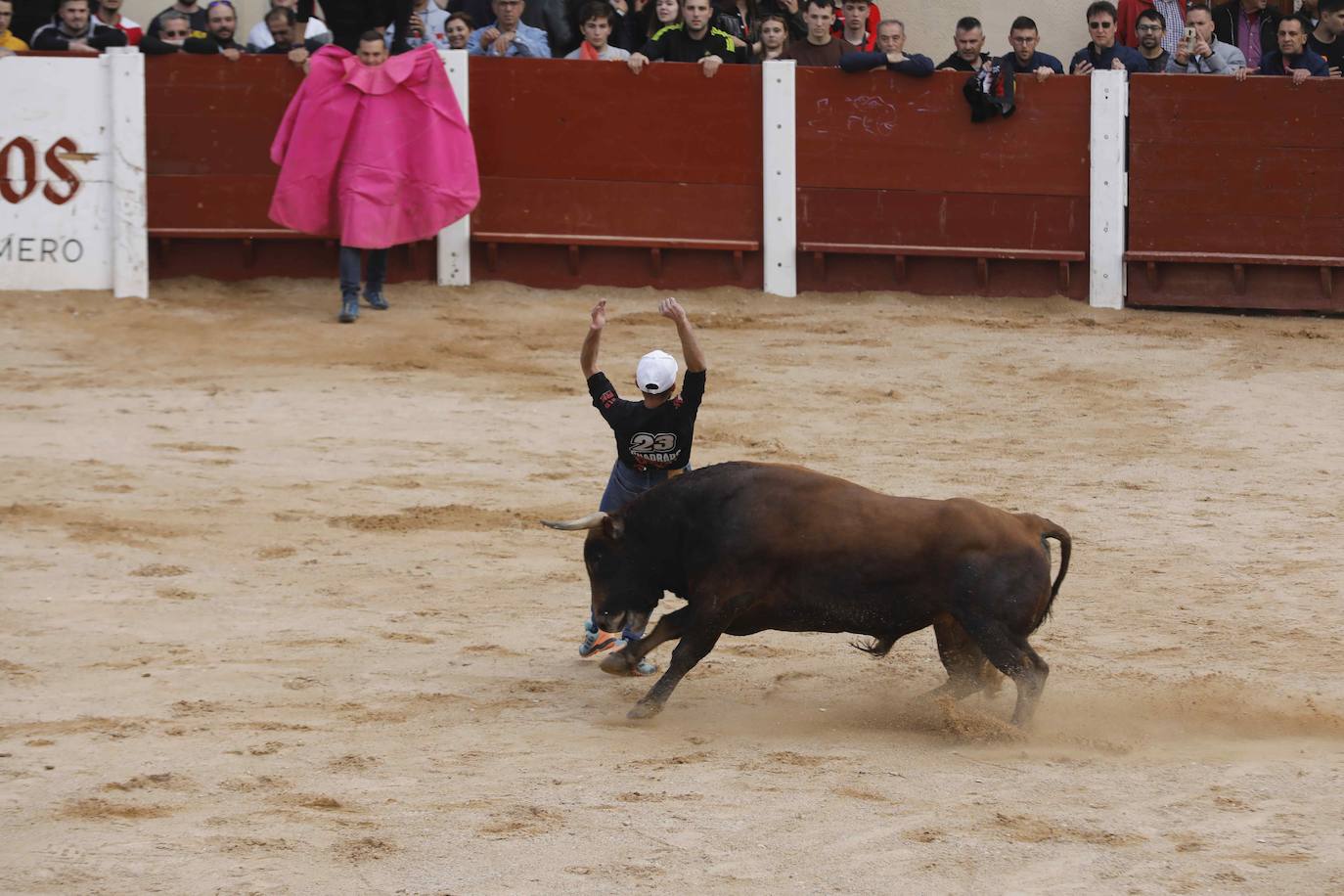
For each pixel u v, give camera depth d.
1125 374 39.34
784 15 49.72
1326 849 13.20
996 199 46.97
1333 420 35.25
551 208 46.91
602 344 41.19
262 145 46.06
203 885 12.40
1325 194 46.12
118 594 22.42
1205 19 47.94
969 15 56.31
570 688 19.00
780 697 18.80
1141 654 20.53
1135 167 46.59
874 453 32.06
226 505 27.39
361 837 13.47
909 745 16.73
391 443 32.03
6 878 12.52
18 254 44.28
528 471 30.31
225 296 45.16
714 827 13.76
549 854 13.08
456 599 22.83
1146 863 12.89
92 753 15.95
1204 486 30.05
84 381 36.28
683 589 18.53
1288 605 22.89
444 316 43.56
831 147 46.91
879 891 12.30
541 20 49.81
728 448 32.03
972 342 42.34
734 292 46.94
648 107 46.72
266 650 20.19
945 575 17.05
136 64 44.19
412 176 44.00
